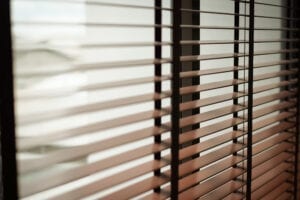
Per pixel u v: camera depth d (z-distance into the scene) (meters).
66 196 1.14
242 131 1.71
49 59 1.18
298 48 2.12
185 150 1.44
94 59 1.55
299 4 2.24
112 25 1.13
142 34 1.68
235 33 1.68
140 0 1.63
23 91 1.04
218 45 1.90
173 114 1.32
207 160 1.52
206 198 1.58
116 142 1.21
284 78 2.37
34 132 1.22
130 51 1.65
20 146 1.02
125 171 1.28
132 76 1.68
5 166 1.02
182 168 1.43
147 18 1.68
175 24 1.30
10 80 1.00
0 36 0.98
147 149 1.31
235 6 1.67
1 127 1.01
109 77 1.60
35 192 1.05
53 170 1.29
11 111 1.00
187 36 1.56
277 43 2.29
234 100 1.70
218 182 1.60
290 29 1.97
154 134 1.29
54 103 1.23
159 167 1.32
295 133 2.13
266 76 1.85
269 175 2.01
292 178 2.23
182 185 1.43
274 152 2.01
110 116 1.64
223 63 1.94
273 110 1.93
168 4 1.73
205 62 1.84
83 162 1.45
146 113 1.30
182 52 1.56
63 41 1.10
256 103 1.80
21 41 1.03
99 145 1.18
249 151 1.71
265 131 1.96
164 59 1.31
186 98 1.61
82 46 1.09
